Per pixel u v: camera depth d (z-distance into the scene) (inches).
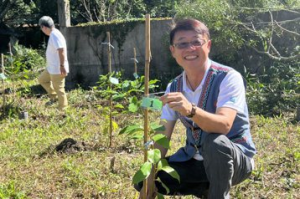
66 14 390.6
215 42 333.4
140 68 383.2
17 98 326.0
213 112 109.3
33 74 453.7
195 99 111.3
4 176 170.2
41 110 291.1
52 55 287.1
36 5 823.1
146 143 95.8
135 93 313.9
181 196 140.7
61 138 226.8
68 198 148.8
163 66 375.9
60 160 188.7
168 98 95.6
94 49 389.1
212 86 108.3
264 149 198.7
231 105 103.7
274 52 351.3
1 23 802.2
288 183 157.5
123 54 385.1
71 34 392.2
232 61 358.9
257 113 275.6
